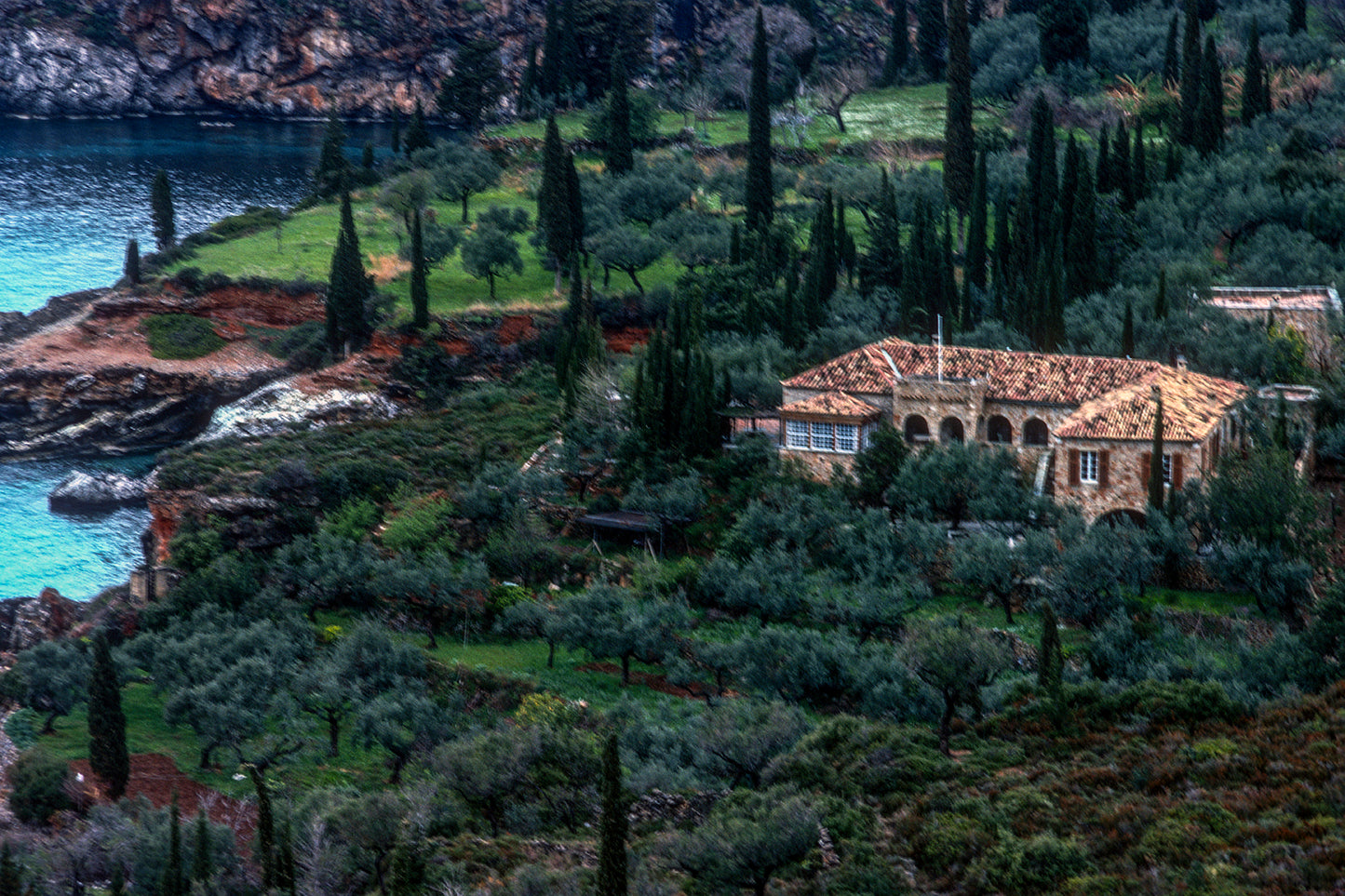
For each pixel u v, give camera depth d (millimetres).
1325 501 172500
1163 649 153750
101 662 152125
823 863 112062
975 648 133750
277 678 167750
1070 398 190875
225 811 148875
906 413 197375
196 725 158875
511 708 166625
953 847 109250
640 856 114188
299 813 131250
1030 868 104250
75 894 126375
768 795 120438
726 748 134625
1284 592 157250
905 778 122750
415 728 155375
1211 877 97562
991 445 192875
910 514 182500
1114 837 106375
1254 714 126375
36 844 134625
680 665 164375
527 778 133750
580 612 172375
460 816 130250
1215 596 165750
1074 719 129750
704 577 179875
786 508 187375
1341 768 110500
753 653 157875
